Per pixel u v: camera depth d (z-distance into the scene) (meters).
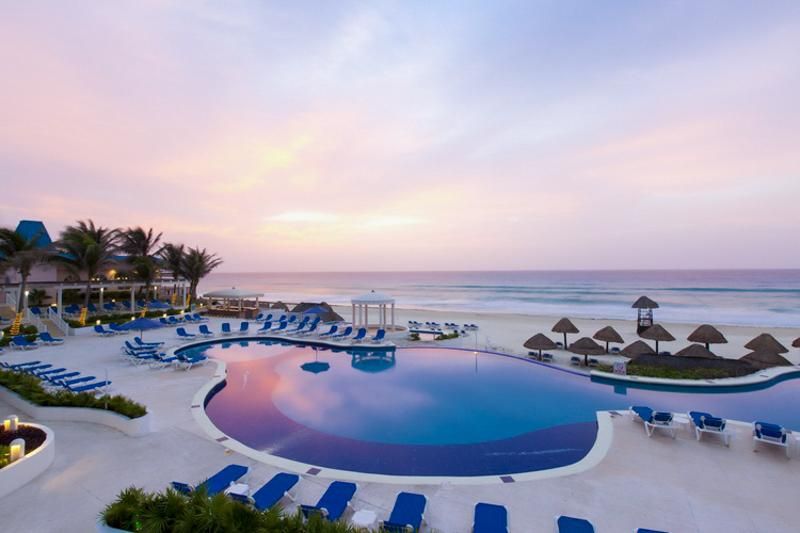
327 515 5.60
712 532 5.73
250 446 9.63
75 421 9.82
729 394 13.83
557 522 5.45
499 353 19.98
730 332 29.80
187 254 40.69
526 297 70.75
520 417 11.73
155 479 7.11
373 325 28.11
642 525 5.88
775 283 93.19
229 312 32.91
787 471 7.59
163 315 30.98
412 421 11.41
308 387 14.69
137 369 15.57
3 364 14.38
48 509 6.13
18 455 6.97
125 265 35.81
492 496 6.69
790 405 12.66
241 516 4.57
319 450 9.45
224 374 14.99
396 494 6.75
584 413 12.09
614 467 7.75
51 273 31.83
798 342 17.38
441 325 29.52
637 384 14.98
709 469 7.68
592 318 41.56
